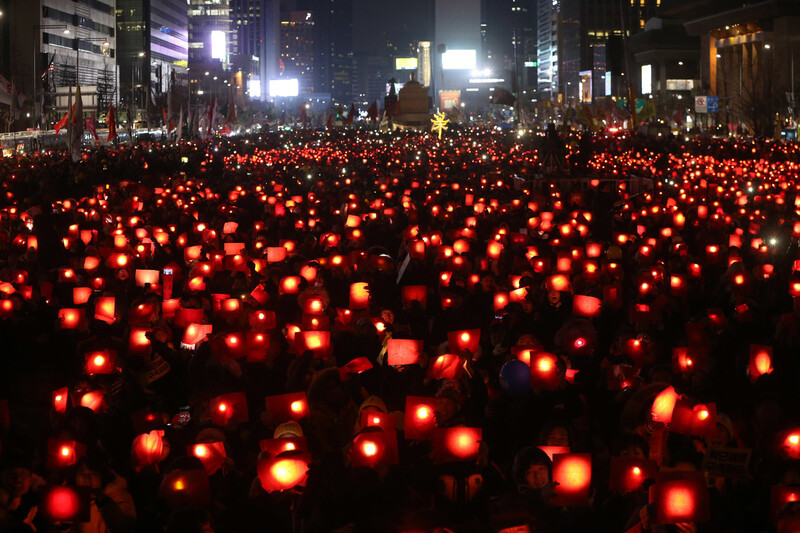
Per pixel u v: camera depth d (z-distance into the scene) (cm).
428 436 777
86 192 3869
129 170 4953
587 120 7544
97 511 674
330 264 1738
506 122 17250
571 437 753
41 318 1441
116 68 16550
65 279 1585
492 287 1498
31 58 12888
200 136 10994
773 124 9888
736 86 13912
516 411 901
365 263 1742
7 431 850
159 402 945
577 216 2573
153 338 1096
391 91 12606
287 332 1185
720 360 1166
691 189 3531
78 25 14712
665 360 1184
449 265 1683
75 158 5625
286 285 1498
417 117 12456
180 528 606
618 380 974
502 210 2691
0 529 661
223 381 1049
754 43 14750
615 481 684
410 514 581
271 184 3931
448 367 924
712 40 15812
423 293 1355
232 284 1598
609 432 929
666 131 11300
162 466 808
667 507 606
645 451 749
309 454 709
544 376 898
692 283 1689
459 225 2442
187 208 2670
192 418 888
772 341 1162
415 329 1305
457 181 3978
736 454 716
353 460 693
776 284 1573
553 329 1307
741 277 1538
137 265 1806
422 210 2895
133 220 2325
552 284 1375
